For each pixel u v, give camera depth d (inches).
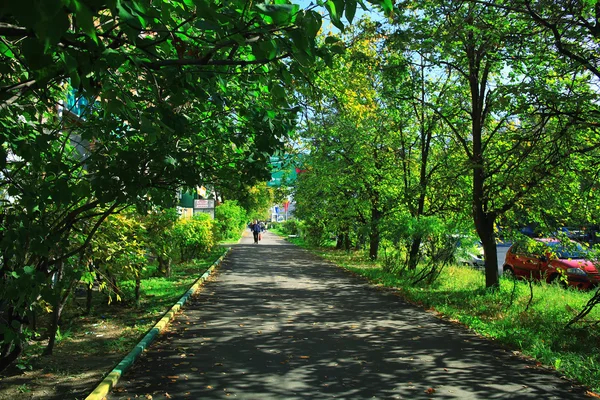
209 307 440.5
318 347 297.3
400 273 686.5
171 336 324.2
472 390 221.0
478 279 621.9
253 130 253.9
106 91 139.3
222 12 126.0
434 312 422.3
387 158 883.4
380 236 821.9
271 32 127.1
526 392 219.3
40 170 187.3
